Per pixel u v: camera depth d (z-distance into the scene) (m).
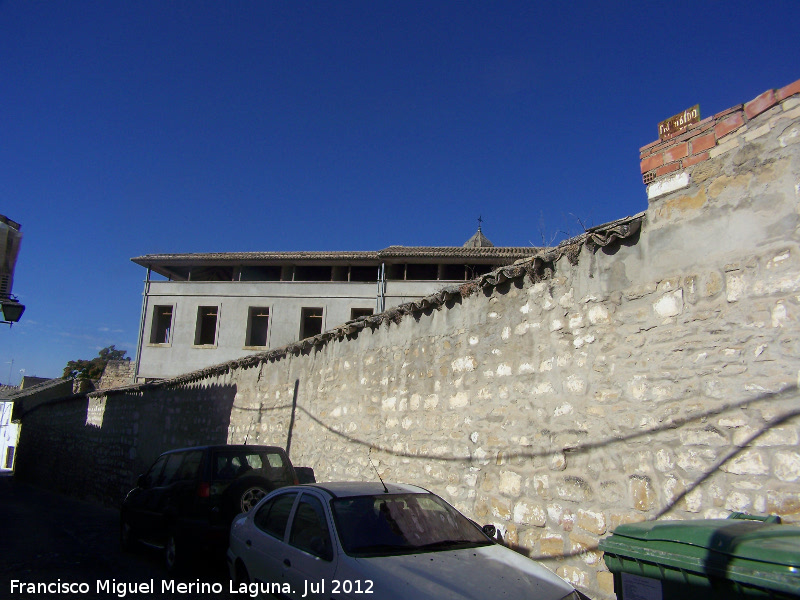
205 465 7.86
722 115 4.57
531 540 5.55
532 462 5.71
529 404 5.88
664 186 4.89
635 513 4.64
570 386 5.44
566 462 5.34
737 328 4.23
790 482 3.77
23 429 34.00
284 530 5.03
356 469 8.71
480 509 6.25
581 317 5.45
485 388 6.52
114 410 20.53
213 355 29.25
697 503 4.23
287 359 11.74
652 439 4.62
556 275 5.81
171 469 9.02
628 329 5.00
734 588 2.93
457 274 28.77
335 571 4.12
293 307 29.19
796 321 3.91
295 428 10.84
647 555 3.36
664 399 4.60
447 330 7.32
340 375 9.72
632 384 4.87
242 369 13.43
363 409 8.86
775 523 3.53
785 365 3.92
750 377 4.09
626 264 5.12
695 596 3.12
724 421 4.18
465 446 6.64
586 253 5.50
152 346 30.06
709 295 4.44
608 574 4.75
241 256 30.23
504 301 6.48
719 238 4.44
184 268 32.38
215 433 13.88
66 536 11.35
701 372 4.38
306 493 5.10
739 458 4.05
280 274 31.50
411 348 7.98
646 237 4.98
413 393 7.75
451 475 6.77
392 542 4.45
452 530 4.84
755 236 4.22
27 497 21.80
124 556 9.16
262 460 8.38
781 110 4.21
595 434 5.10
